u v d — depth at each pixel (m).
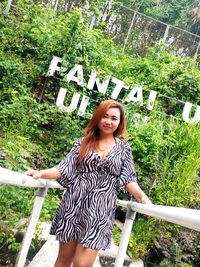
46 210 4.80
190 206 6.06
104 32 9.51
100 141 2.22
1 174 1.44
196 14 14.39
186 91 8.31
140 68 8.45
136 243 5.18
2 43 7.40
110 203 2.12
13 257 3.40
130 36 9.68
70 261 2.18
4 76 7.03
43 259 3.60
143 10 15.38
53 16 8.23
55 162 6.36
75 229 2.10
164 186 6.00
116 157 2.16
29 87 7.29
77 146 2.24
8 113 6.46
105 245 2.08
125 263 4.76
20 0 8.03
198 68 9.50
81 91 7.38
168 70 8.41
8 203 3.63
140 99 7.59
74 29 7.43
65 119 6.84
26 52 7.52
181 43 9.83
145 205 1.96
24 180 1.79
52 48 7.40
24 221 3.78
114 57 8.33
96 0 9.32
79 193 2.12
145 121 7.13
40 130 6.72
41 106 6.88
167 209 1.54
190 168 6.09
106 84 7.43
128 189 2.19
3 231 3.54
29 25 7.66
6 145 5.34
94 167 2.13
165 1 15.75
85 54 7.51
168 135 6.70
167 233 5.57
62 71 7.32
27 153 5.97
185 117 7.89
